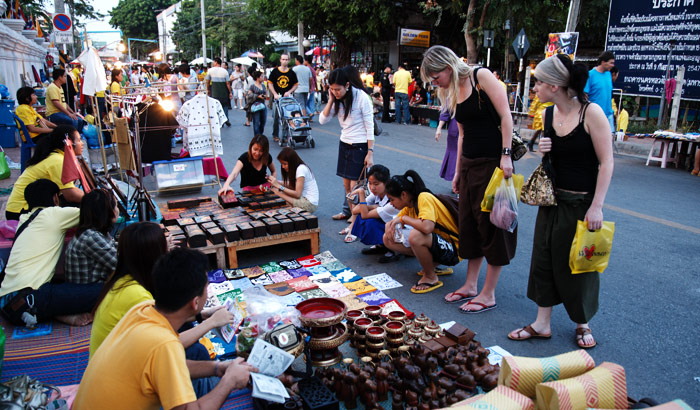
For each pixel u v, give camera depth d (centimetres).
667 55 1147
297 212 521
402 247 472
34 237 355
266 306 318
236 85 2067
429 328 329
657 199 711
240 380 228
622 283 451
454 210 441
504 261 386
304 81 1233
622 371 243
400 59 2423
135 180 791
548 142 326
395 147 1114
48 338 338
